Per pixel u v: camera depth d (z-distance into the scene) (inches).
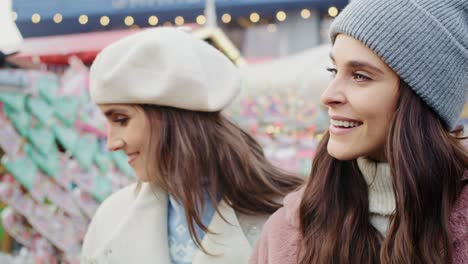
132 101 54.7
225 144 57.9
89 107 102.5
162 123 55.6
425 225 38.4
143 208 58.2
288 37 312.0
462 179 39.4
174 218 58.7
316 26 307.9
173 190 55.2
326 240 41.8
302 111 147.9
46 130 99.1
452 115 39.4
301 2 298.0
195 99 55.1
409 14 37.5
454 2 38.7
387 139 38.7
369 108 38.2
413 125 38.1
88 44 160.7
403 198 37.9
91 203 102.5
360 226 41.7
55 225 100.1
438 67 37.7
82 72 104.7
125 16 306.5
